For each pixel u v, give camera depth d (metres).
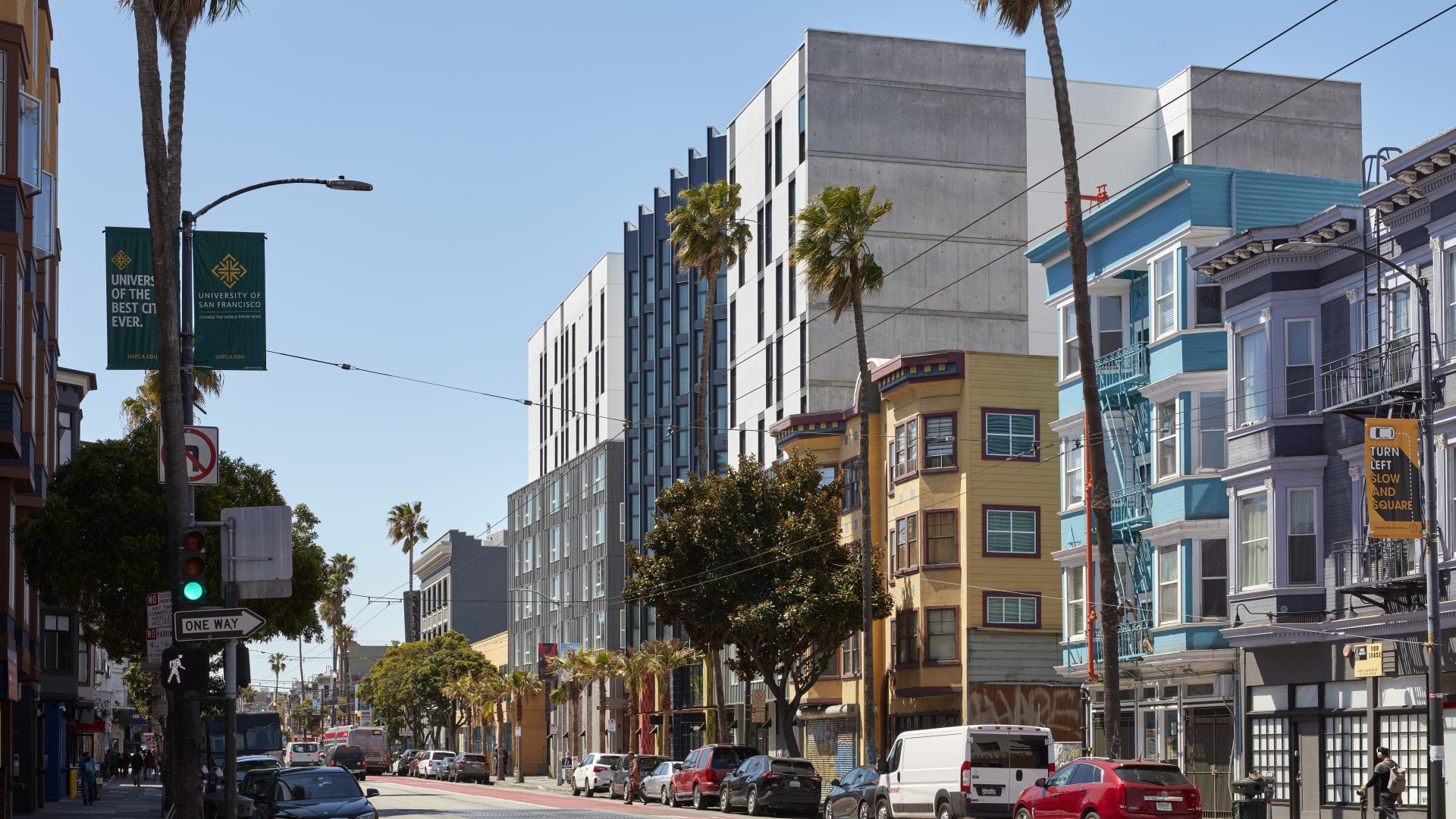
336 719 147.00
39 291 43.06
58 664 58.06
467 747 123.94
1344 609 32.91
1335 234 33.59
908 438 53.44
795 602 49.62
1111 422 42.31
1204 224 39.00
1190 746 38.81
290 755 85.19
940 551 51.72
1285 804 34.72
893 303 66.06
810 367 65.44
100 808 49.78
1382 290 32.12
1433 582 26.84
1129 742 41.97
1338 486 33.50
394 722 116.19
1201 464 38.50
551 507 105.06
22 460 37.50
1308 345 34.50
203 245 25.17
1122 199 41.34
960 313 66.69
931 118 67.50
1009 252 67.38
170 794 38.19
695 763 49.69
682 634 79.94
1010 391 51.94
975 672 49.97
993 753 33.66
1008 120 68.31
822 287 47.03
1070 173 32.28
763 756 45.09
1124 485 41.47
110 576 40.56
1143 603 40.41
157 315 25.12
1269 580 34.59
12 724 43.44
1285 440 34.34
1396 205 31.58
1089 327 31.91
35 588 45.41
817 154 66.19
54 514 40.66
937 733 35.19
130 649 42.69
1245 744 36.31
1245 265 35.66
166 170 26.08
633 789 55.03
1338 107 67.25
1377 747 31.84
